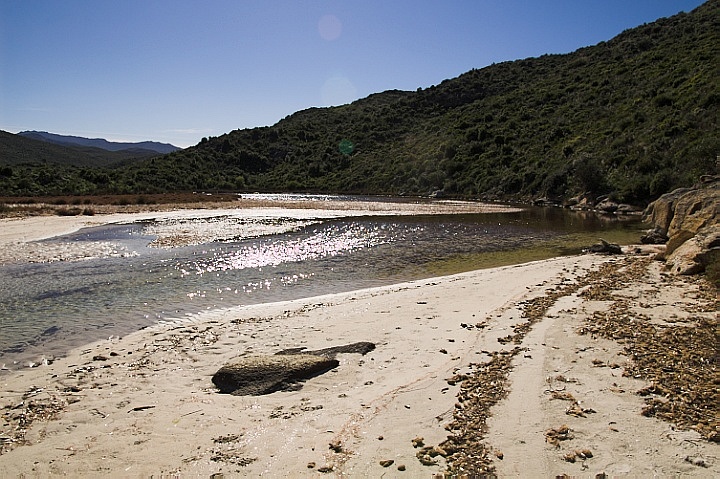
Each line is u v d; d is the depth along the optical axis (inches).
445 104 4050.2
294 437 209.9
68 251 786.2
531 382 255.4
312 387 267.7
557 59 4239.7
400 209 1705.2
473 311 414.3
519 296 458.6
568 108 2669.8
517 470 178.2
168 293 521.7
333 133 4202.8
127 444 208.4
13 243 859.4
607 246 745.6
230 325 397.7
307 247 854.5
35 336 374.9
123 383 278.1
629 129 1990.7
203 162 3774.6
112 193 2591.0
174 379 283.6
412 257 764.6
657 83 2230.6
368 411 230.1
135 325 406.0
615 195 1606.8
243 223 1240.8
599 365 276.5
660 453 186.1
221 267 671.1
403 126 3890.3
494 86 4052.7
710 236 540.1
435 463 185.0
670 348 298.0
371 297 488.7
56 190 2432.3
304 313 432.5
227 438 211.5
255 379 272.5
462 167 2625.5
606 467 178.4
